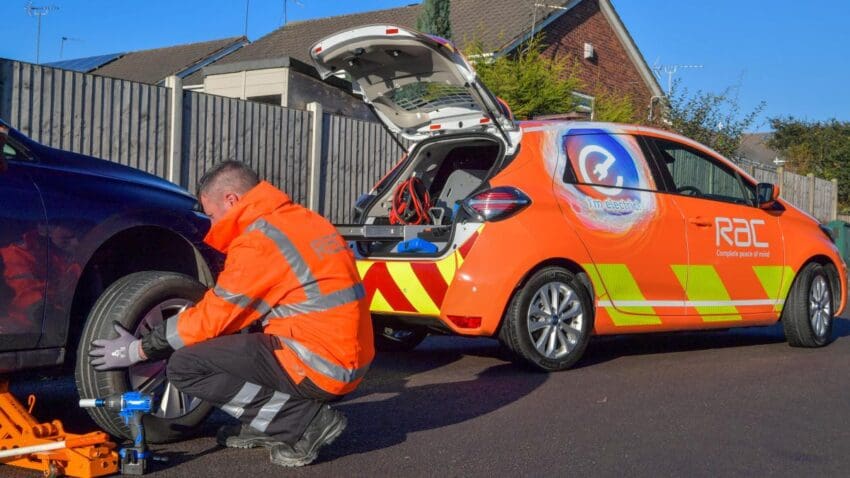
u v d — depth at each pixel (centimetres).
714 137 2034
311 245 402
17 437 383
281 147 1098
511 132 652
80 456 373
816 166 3684
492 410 533
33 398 408
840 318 1102
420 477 404
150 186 462
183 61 2809
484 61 1583
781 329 965
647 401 565
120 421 413
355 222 720
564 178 657
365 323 416
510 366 680
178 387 400
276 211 404
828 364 726
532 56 1658
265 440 431
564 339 652
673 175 730
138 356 391
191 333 386
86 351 408
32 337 401
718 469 429
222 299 388
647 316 693
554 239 634
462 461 430
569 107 1628
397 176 715
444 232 653
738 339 873
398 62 654
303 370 398
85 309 465
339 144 1172
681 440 477
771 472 427
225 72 1579
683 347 809
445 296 611
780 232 793
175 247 486
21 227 396
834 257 830
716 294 738
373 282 644
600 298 664
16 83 833
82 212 419
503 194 618
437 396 570
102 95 905
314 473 405
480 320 609
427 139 705
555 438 474
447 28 1650
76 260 416
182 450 434
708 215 734
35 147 425
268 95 1526
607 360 718
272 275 393
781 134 4169
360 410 530
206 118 1010
